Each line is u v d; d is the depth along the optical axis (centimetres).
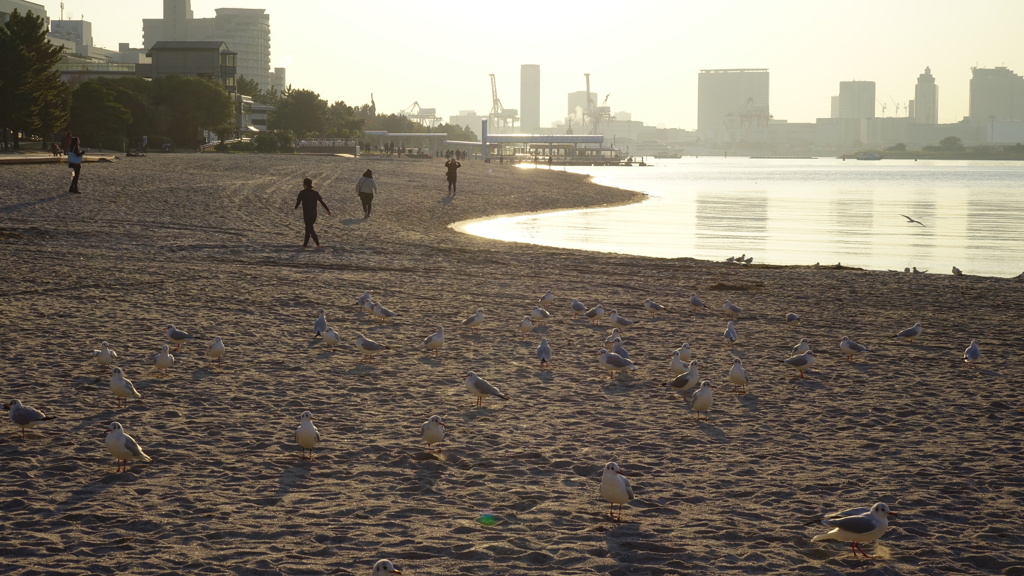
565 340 1862
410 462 1063
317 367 1542
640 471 1052
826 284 2756
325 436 1155
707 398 1280
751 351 1797
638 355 1734
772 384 1523
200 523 855
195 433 1151
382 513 900
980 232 4738
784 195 8569
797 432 1235
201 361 1551
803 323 2116
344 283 2467
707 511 928
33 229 3092
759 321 2138
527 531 862
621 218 5494
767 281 2808
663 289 2612
